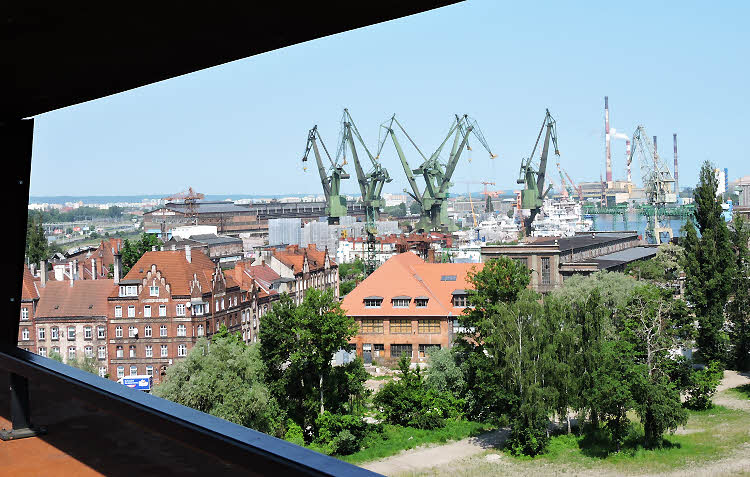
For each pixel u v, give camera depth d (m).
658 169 186.88
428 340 68.50
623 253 119.31
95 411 7.25
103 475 4.95
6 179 8.38
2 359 6.32
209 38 4.66
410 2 3.56
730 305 63.12
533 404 41.09
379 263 150.50
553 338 43.09
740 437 42.34
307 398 42.75
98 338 69.81
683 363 48.50
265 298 82.75
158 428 3.91
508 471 38.69
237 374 41.78
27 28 4.69
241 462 3.21
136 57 5.36
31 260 110.06
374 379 63.72
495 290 48.69
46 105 7.62
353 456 41.78
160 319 67.69
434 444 43.78
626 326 45.34
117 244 115.31
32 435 6.28
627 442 42.22
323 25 4.09
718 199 61.72
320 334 41.91
